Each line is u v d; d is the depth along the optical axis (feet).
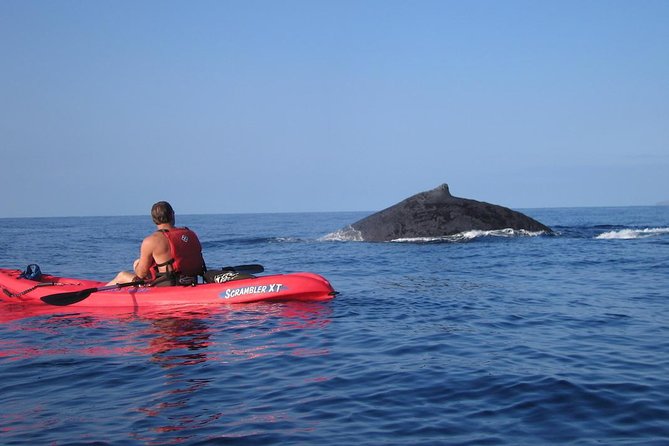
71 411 15.30
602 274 41.78
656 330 23.82
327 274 43.68
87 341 23.18
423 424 14.16
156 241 30.50
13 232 143.95
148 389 17.06
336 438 13.39
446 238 71.15
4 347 22.38
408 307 29.55
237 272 32.37
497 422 14.23
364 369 18.75
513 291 34.68
